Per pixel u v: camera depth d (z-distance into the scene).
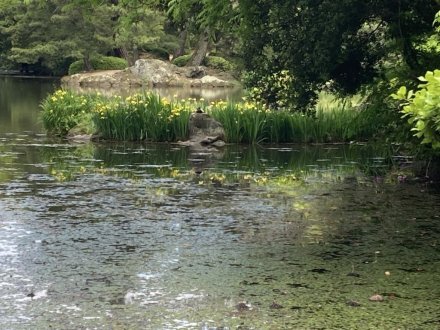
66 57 47.06
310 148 15.77
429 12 11.93
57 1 43.91
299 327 4.84
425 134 5.74
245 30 13.54
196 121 16.56
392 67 12.84
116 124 16.69
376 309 5.20
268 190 10.14
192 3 14.91
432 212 8.61
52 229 7.56
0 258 6.45
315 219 8.20
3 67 54.94
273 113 16.86
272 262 6.41
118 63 47.81
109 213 8.40
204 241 7.14
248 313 5.11
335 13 11.72
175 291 5.59
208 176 11.39
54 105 17.80
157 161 13.12
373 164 13.05
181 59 49.47
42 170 11.66
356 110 17.58
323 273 6.09
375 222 8.05
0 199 9.12
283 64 13.23
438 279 5.93
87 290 5.59
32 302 5.31
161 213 8.44
